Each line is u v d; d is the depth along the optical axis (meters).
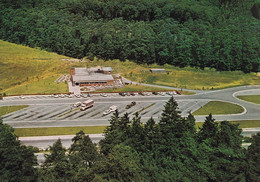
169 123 75.50
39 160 69.81
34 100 111.62
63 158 58.41
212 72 171.50
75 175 54.94
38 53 175.75
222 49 172.75
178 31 187.62
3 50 170.00
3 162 50.91
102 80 135.88
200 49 171.88
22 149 56.19
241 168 57.94
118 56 179.62
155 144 63.72
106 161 57.75
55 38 182.50
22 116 96.06
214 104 117.75
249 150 63.50
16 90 122.06
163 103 115.69
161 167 59.06
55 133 85.31
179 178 55.25
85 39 178.38
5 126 67.75
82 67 163.12
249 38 182.88
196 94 129.62
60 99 114.56
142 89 133.00
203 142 65.69
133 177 55.91
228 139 64.81
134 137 65.69
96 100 115.88
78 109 105.25
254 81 158.00
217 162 59.91
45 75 146.00
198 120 101.06
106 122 95.12
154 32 189.75
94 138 83.69
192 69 173.12
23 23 192.38
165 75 157.50
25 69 148.88
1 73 138.88
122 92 126.62
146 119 98.81
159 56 175.88
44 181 53.62
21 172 50.91
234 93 134.12
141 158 61.50
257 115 108.12
